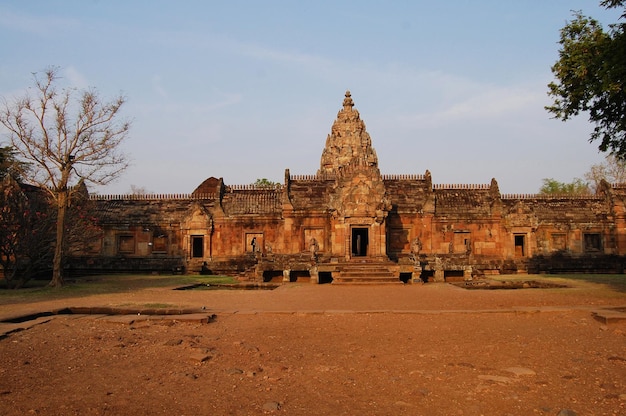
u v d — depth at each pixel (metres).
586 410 9.00
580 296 24.81
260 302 23.66
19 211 32.88
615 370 11.38
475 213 45.56
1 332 14.88
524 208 46.28
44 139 31.69
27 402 9.41
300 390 10.19
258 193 47.69
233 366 11.89
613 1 21.83
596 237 47.06
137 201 48.78
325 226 44.56
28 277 33.09
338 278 35.47
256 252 41.31
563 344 14.02
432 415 8.91
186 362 12.21
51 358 12.52
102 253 46.78
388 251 44.62
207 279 38.84
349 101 68.50
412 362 12.24
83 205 44.50
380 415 8.91
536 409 9.10
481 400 9.58
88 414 8.89
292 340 14.77
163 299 24.08
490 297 25.17
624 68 20.84
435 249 45.16
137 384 10.51
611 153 25.06
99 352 13.13
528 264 44.69
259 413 8.98
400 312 19.50
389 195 44.03
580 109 24.64
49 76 37.50
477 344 14.12
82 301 22.64
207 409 9.15
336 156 66.69
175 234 46.94
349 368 11.75
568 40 24.84
